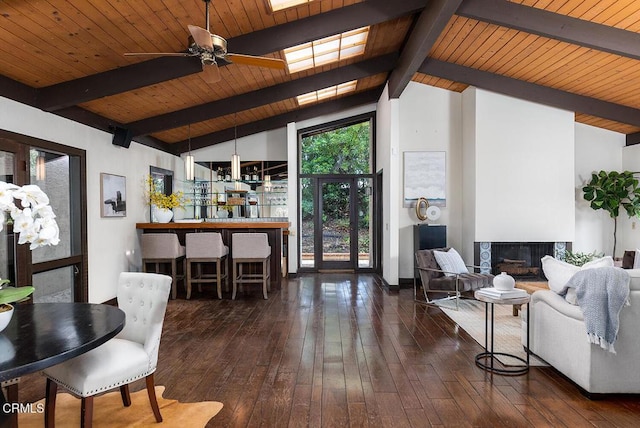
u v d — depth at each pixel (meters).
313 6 3.96
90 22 3.23
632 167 6.72
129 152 6.01
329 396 2.76
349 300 5.73
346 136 8.30
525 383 2.96
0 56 3.41
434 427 2.37
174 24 3.58
